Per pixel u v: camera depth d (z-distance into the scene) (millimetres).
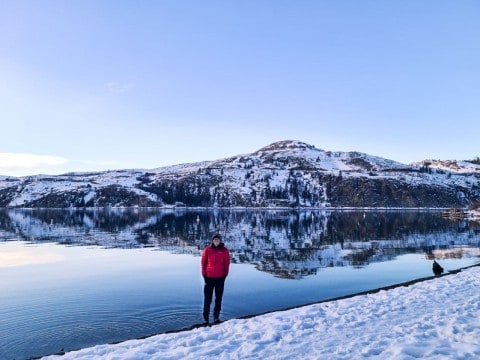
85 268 25438
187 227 68688
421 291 14086
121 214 137875
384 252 32688
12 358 10406
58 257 30875
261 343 9227
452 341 8688
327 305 12711
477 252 31969
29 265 26781
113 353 8719
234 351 8727
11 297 17234
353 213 150000
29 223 82812
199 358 8320
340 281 20453
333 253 32438
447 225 71000
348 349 8453
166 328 12688
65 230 61906
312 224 76938
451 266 24719
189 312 14523
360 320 10758
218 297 13102
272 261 27922
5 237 49375
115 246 38906
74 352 8992
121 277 22141
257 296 17078
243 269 24391
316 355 8281
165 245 39938
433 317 10695
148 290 18562
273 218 106688
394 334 9398
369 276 21844
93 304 15898
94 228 66500
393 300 12930
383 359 7816
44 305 15812
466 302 12180
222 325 10984
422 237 46625
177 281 20891
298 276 21938
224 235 51625
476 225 70500
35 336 12031
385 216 117625
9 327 12906
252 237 48594
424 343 8516
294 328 10312
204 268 13016
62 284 20203
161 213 149750
